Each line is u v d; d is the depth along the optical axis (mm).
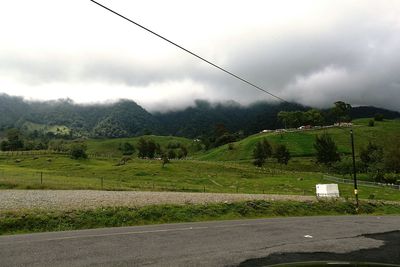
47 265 12445
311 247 17156
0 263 12578
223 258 14250
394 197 71625
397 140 119750
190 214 31844
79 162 128750
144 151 155375
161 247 16203
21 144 185375
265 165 152875
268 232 22156
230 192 66250
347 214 45312
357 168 116750
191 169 114062
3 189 50031
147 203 33938
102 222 25859
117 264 12844
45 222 24016
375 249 17047
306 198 52812
